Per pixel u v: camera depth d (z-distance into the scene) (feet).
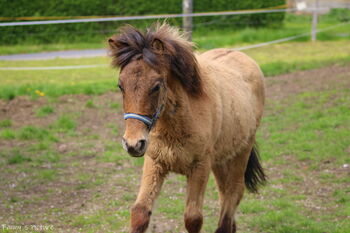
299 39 57.77
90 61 47.80
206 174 12.65
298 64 42.32
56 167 21.76
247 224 16.55
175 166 12.38
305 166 21.71
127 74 10.59
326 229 15.53
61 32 60.13
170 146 12.08
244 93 15.31
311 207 17.65
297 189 19.40
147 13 63.10
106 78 39.63
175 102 11.69
